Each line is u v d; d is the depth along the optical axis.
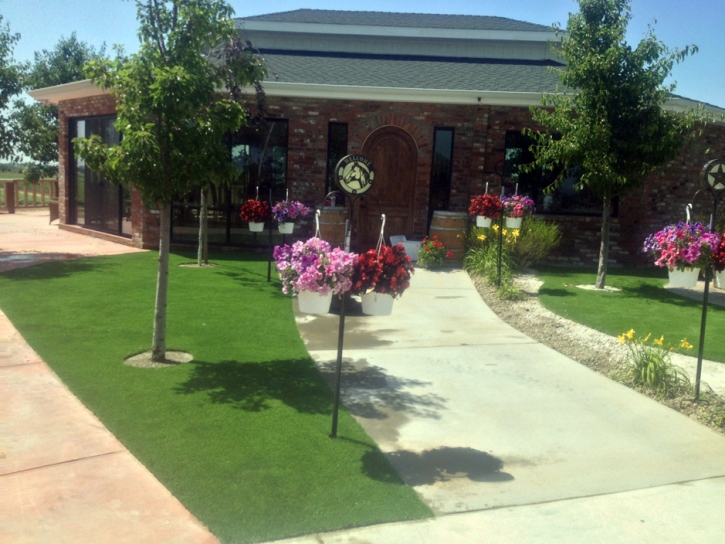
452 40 15.26
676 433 4.52
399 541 3.09
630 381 5.54
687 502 3.57
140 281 8.98
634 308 8.27
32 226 15.93
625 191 9.23
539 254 11.03
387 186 12.38
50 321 6.69
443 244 11.14
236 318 7.21
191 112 5.11
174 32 5.13
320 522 3.20
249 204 9.53
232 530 3.10
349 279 4.22
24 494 3.35
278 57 14.19
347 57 14.84
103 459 3.75
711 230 5.80
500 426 4.57
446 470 3.86
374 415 4.66
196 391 4.89
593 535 3.22
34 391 4.76
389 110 11.98
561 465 3.99
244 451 3.92
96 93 12.80
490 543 3.12
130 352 5.76
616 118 9.01
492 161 12.03
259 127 10.99
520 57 15.34
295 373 5.45
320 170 12.13
